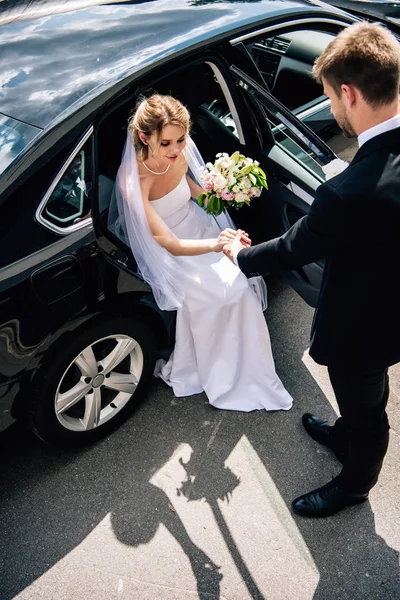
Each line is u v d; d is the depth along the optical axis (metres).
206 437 2.48
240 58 2.48
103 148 2.31
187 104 2.65
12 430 2.13
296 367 2.79
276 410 2.58
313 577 1.99
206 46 2.32
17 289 1.87
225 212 2.70
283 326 3.02
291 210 2.63
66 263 1.98
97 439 2.46
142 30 2.37
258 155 2.66
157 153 2.14
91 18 2.50
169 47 2.23
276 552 2.07
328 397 2.64
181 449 2.44
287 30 2.71
